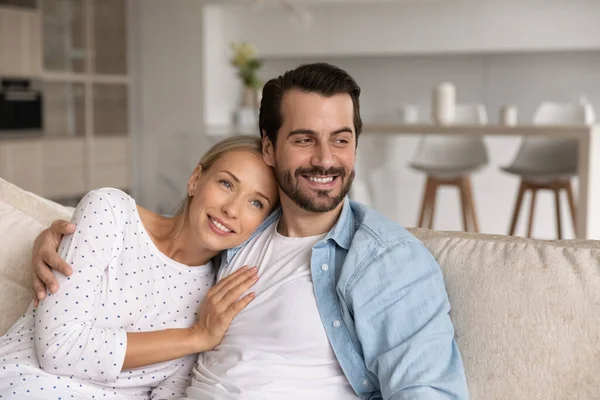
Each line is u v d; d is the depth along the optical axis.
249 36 6.50
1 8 5.30
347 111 1.51
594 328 1.32
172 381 1.61
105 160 6.23
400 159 5.99
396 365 1.36
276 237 1.63
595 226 4.06
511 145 5.77
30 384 1.48
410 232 1.65
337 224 1.56
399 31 6.12
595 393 1.29
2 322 1.72
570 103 6.02
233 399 1.43
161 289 1.63
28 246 1.76
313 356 1.47
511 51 5.96
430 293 1.42
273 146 1.57
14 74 5.44
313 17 6.31
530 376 1.34
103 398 1.53
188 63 6.27
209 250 1.67
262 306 1.53
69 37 6.12
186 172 6.30
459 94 6.31
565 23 5.70
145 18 6.37
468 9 5.92
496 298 1.42
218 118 6.52
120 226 1.61
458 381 1.34
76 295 1.50
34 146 5.57
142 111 6.45
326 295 1.50
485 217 5.87
